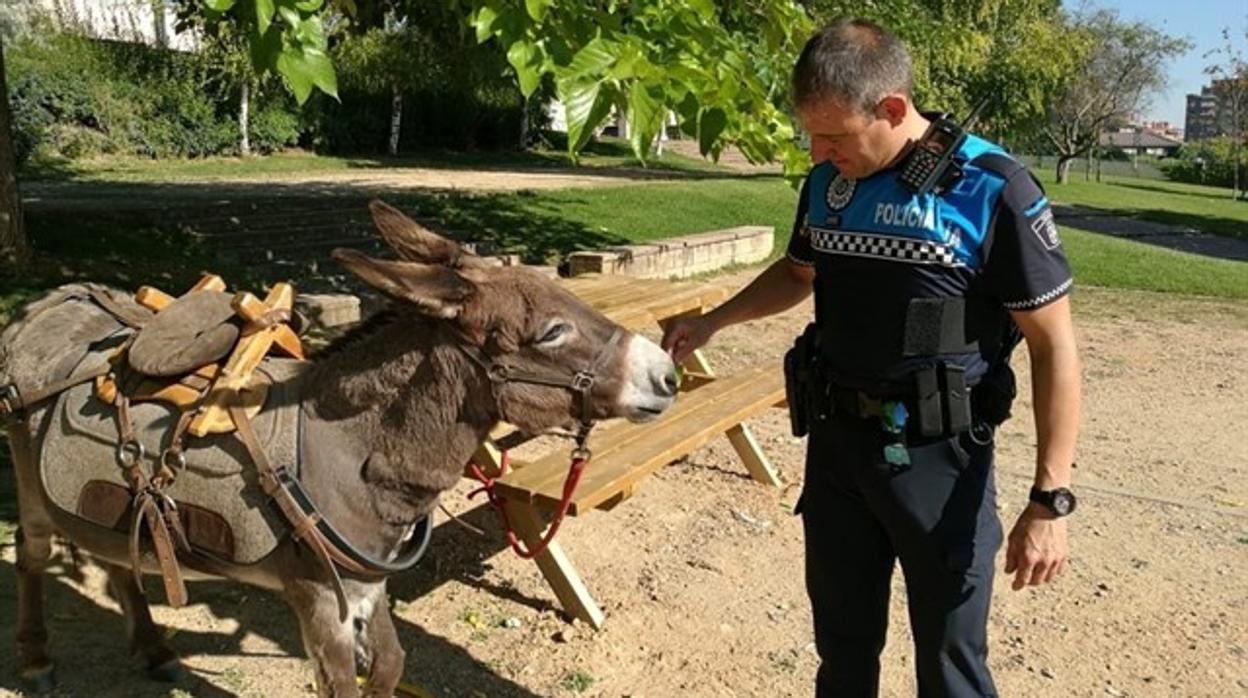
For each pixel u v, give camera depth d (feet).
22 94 75.51
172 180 70.44
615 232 57.93
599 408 9.02
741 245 51.34
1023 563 8.68
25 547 11.62
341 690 9.55
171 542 9.59
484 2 9.90
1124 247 65.46
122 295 11.84
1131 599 16.31
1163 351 36.94
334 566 9.22
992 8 91.09
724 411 17.26
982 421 9.05
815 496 10.09
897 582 16.49
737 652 14.17
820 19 41.19
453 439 9.12
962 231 8.49
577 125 8.95
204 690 12.48
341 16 26.73
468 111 114.42
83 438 10.01
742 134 10.75
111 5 94.89
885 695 13.38
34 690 12.09
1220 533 19.29
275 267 42.68
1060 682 13.84
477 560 16.30
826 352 9.55
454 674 13.17
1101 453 24.26
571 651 13.91
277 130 95.30
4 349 10.95
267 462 9.16
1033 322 8.52
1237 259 73.31
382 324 9.37
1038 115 121.08
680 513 18.94
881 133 8.48
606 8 11.21
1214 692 13.75
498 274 9.11
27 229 38.24
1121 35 172.96
